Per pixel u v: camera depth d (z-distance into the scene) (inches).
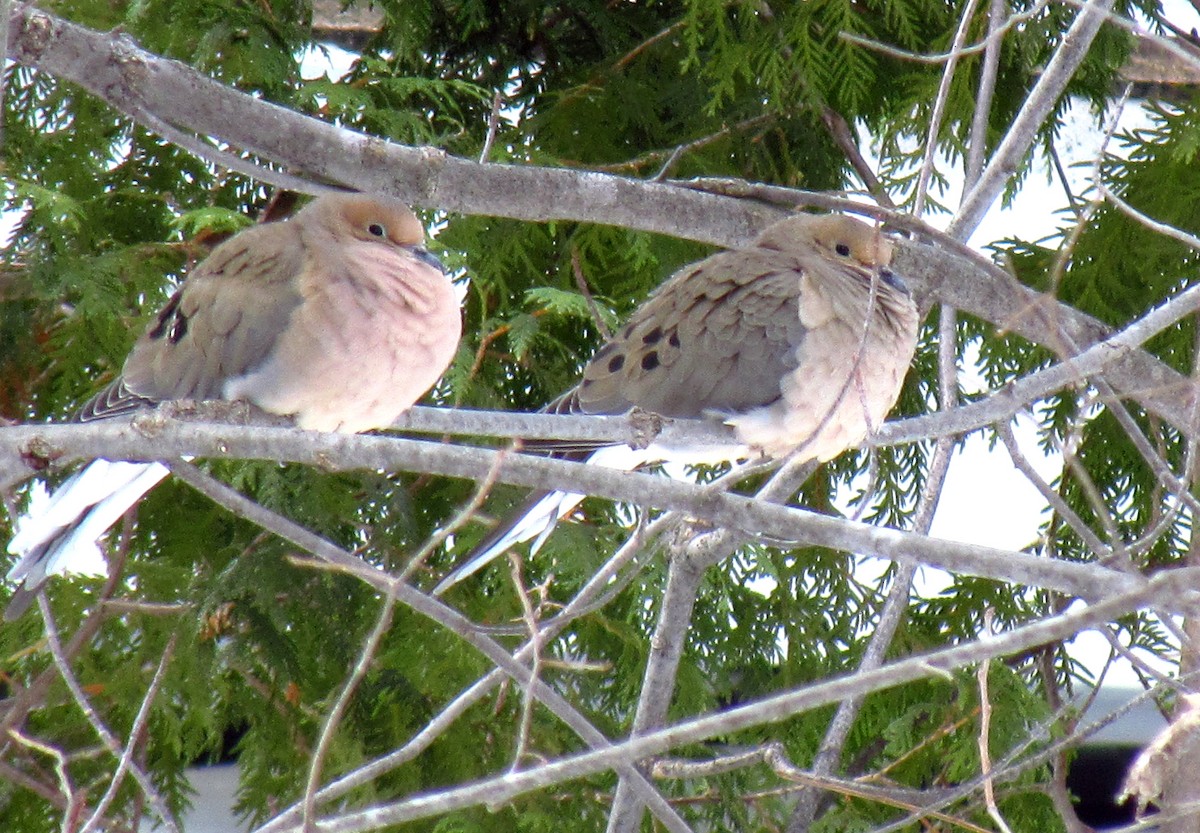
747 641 509.4
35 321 462.6
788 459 258.7
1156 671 259.6
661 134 493.0
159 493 474.0
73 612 453.1
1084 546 490.9
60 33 323.6
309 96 436.8
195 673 448.5
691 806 498.0
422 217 478.9
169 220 456.8
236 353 319.0
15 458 250.7
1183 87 526.0
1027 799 469.4
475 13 477.4
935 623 510.9
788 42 462.9
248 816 465.7
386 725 474.9
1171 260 474.3
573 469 249.8
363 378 318.3
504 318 476.4
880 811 487.2
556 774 223.6
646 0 512.7
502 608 462.9
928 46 486.0
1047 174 471.8
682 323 340.8
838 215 365.7
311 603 461.7
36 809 465.1
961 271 382.9
